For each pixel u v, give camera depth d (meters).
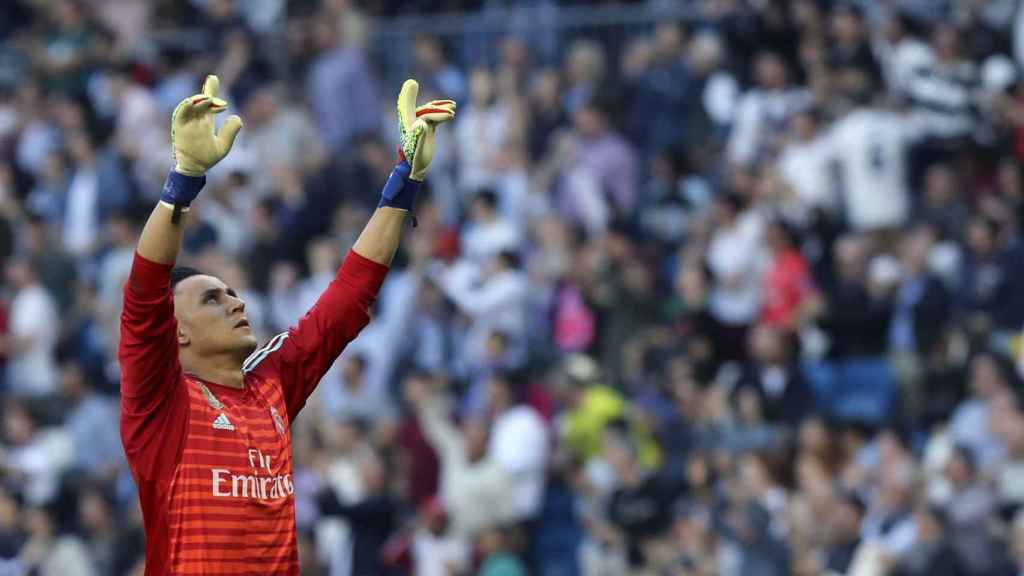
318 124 65.19
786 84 58.97
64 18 73.88
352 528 46.12
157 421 19.42
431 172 61.97
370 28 68.94
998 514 41.69
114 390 56.84
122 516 51.59
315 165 61.34
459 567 45.56
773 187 54.47
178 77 69.25
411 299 53.62
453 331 53.34
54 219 65.62
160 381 19.31
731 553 42.19
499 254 53.31
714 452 44.69
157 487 19.39
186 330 20.14
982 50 58.00
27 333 58.81
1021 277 49.84
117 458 53.59
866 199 54.44
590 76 64.44
